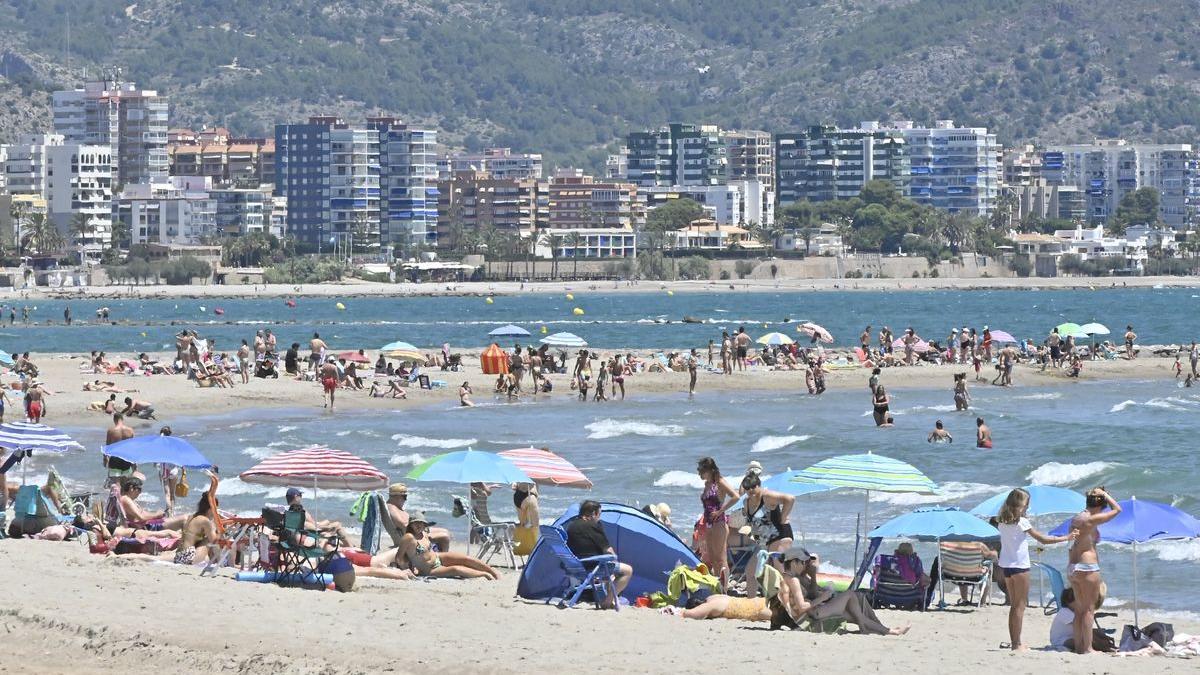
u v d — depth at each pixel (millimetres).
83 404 158125
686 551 63625
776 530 61594
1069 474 116188
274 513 63156
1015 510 54656
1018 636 54375
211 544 67438
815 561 57469
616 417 161000
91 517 76125
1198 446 133000
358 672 48875
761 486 64062
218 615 55719
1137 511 58750
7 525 75562
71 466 117500
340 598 59469
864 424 152375
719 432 145500
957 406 165625
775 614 56312
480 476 73062
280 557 62812
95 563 65812
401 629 54094
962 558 67625
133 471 81812
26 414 132625
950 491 105438
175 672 49719
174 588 60344
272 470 74188
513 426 152000
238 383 185000
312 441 135875
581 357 183000
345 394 178500
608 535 63375
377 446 133375
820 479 67000
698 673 48312
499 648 51406
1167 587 73688
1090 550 53938
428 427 150750
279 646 51594
